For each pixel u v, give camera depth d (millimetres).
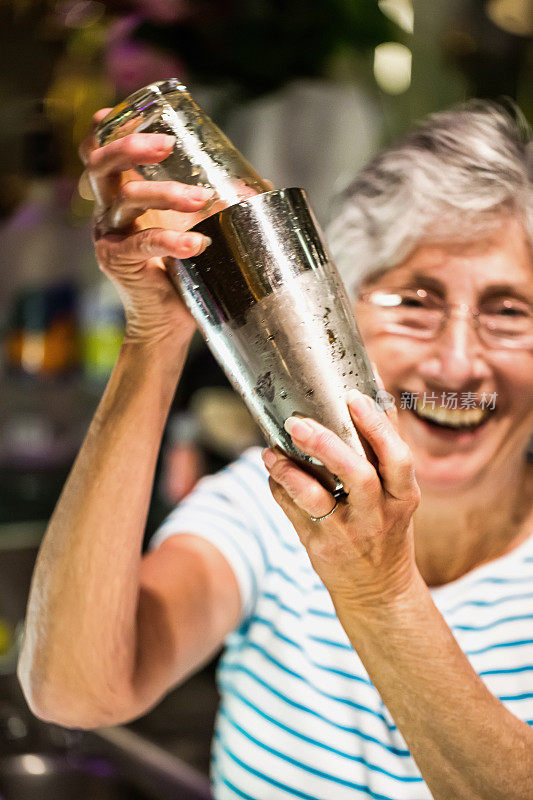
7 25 1358
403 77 1444
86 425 2656
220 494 1059
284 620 979
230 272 594
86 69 1408
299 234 598
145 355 738
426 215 873
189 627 937
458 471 890
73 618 794
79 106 1421
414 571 639
